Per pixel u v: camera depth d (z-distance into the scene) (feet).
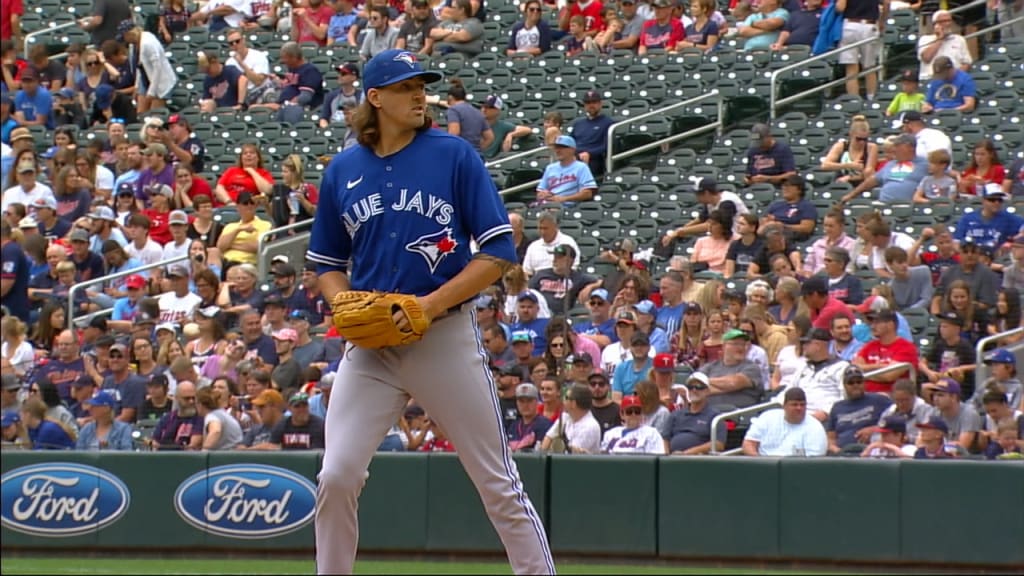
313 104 124.57
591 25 124.36
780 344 76.89
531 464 72.69
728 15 124.06
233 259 103.30
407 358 37.60
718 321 79.56
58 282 103.30
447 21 125.39
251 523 76.02
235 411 79.20
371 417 37.76
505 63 121.39
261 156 113.70
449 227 38.01
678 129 112.06
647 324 81.61
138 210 111.14
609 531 71.72
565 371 77.92
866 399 71.15
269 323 85.05
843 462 68.74
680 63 117.19
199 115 123.24
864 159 100.12
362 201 38.14
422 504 73.67
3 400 81.20
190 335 89.15
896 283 83.51
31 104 126.62
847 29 111.45
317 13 132.98
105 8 134.62
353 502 37.96
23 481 78.13
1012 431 68.69
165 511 76.84
